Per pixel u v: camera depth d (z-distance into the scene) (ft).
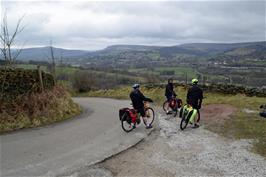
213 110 45.55
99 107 59.62
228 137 29.89
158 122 39.06
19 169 21.17
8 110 35.81
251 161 22.86
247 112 41.34
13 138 30.14
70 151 25.63
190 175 20.42
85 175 20.35
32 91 40.45
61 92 49.73
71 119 42.80
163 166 22.20
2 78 36.17
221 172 20.89
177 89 74.95
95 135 31.71
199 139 29.66
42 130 34.32
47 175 20.13
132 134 32.14
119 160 23.57
